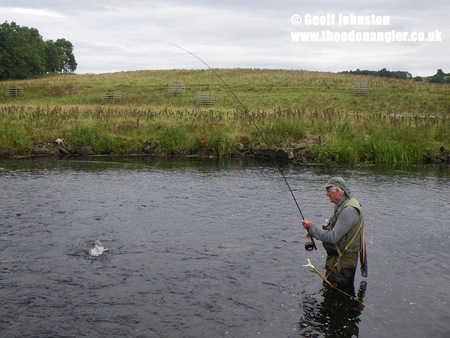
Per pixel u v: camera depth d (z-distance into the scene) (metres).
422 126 26.03
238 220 11.70
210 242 10.03
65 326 6.65
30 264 8.71
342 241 7.73
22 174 17.81
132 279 8.17
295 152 23.14
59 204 13.01
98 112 31.31
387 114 35.59
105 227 10.96
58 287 7.82
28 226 10.91
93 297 7.50
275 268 8.70
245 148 24.72
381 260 9.19
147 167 20.34
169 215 12.09
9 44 111.50
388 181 17.41
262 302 7.41
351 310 7.19
